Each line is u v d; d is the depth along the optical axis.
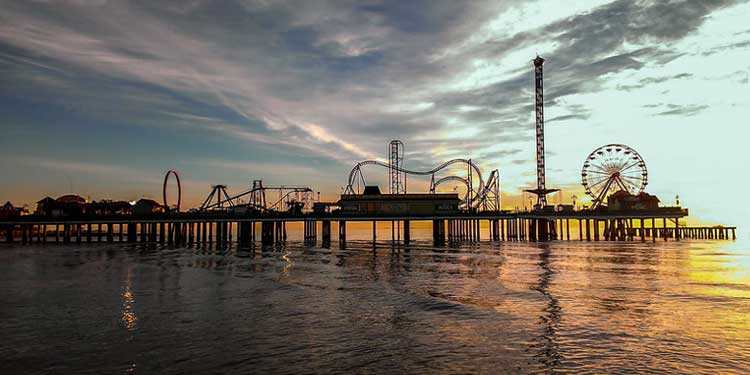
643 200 127.00
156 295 39.25
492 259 69.00
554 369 21.17
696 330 27.42
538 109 139.88
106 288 42.72
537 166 138.88
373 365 21.89
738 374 20.47
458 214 115.31
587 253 80.50
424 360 22.52
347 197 113.62
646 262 63.91
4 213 132.25
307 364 22.06
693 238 162.75
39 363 22.20
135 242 122.44
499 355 23.16
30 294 39.78
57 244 114.19
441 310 33.03
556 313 31.83
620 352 23.48
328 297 38.16
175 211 129.75
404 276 50.12
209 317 31.30
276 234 128.62
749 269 55.31
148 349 24.34
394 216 111.94
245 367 21.67
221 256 75.81
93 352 23.88
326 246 106.06
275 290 41.50
